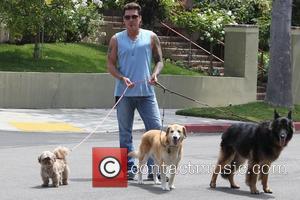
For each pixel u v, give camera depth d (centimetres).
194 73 2494
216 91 2397
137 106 1087
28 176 1103
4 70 2159
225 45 2505
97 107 2228
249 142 1015
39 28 2219
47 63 2272
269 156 1002
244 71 2456
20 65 2222
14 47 2386
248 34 2456
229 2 2977
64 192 977
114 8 2777
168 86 2312
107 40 2697
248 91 2466
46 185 1018
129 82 1065
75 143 1541
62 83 2180
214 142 1642
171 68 2473
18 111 2050
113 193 980
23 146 1470
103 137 1673
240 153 1032
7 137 1603
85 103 2212
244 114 2062
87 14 2480
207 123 1931
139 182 1059
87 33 2552
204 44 2830
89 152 1398
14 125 1783
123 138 1081
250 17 2973
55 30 2250
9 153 1362
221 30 2723
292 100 2283
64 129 1769
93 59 2386
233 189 1050
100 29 2664
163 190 1012
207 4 2964
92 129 1791
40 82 2150
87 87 2212
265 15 2969
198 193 1005
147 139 1039
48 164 1001
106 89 2239
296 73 2500
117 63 1097
